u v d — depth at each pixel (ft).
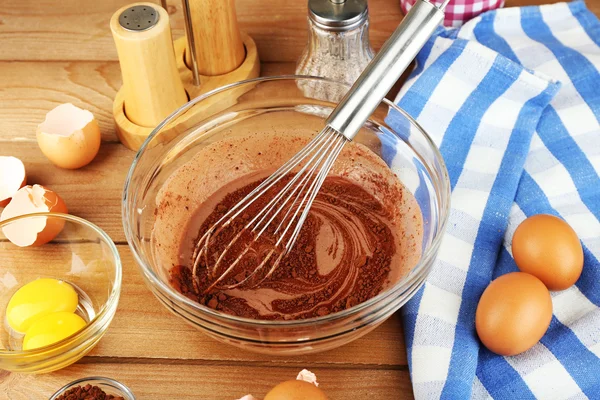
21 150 2.60
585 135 2.54
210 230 2.16
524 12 2.83
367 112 1.90
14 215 2.38
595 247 2.25
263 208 2.19
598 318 2.10
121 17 2.40
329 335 1.87
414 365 2.04
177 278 2.17
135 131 2.54
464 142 2.53
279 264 2.17
